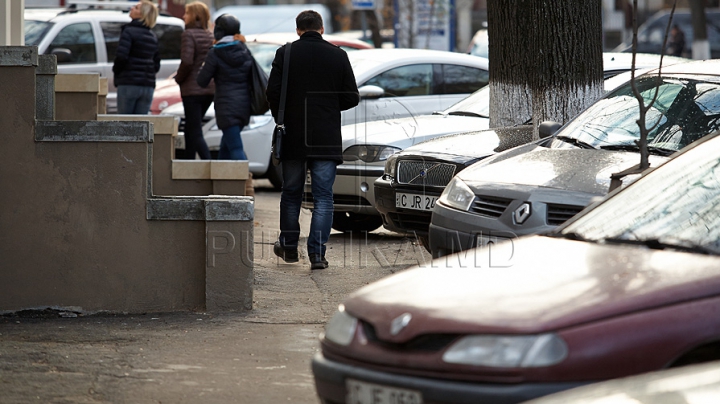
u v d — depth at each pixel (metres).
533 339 9.23
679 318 9.44
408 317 9.99
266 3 114.75
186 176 24.84
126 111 32.84
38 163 17.69
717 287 9.73
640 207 12.25
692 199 11.92
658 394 7.14
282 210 22.08
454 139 23.27
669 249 11.18
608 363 9.20
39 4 52.38
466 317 9.65
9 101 17.52
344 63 21.45
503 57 25.45
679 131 18.39
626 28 100.75
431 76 34.00
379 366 10.02
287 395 13.48
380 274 21.39
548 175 17.34
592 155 18.09
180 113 35.12
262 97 29.75
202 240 18.06
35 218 17.78
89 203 17.83
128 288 18.02
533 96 24.27
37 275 17.84
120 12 43.25
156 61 33.28
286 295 19.33
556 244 11.86
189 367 14.69
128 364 14.78
